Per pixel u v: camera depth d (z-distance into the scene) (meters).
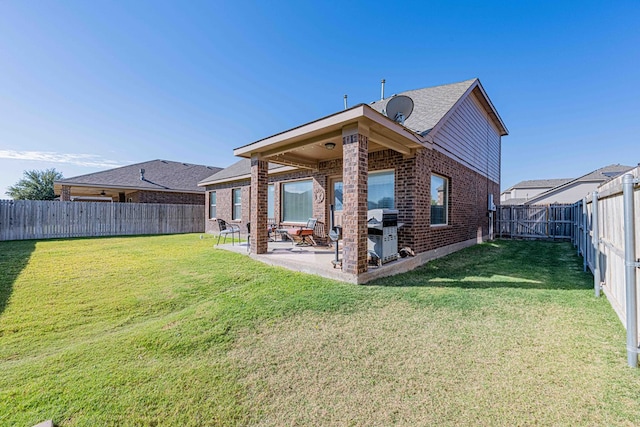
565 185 25.77
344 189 5.06
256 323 3.32
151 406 1.97
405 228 6.57
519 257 7.71
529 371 2.36
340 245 8.26
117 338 3.00
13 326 3.36
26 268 6.16
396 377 2.30
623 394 2.05
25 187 31.17
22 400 2.03
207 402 2.01
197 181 20.56
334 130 5.41
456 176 8.84
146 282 5.11
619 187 3.08
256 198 7.08
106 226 14.17
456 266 6.46
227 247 8.66
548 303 3.95
